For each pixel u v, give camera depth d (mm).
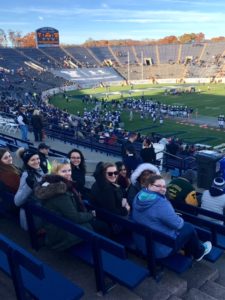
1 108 36000
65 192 5344
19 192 6211
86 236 4746
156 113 58969
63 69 116188
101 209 5922
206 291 5484
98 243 4594
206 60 125062
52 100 79750
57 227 5426
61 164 6016
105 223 6176
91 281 5336
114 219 5727
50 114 42344
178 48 135000
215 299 5172
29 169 6781
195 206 6949
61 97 84625
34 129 20953
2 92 75750
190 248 5594
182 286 5352
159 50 135875
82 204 5891
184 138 43094
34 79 99938
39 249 6254
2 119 25344
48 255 6082
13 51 119625
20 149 8062
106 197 6090
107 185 6098
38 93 85375
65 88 99438
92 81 112688
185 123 52281
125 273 4945
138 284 4797
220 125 48781
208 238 5504
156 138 28469
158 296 5109
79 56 129625
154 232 4992
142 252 5641
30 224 6039
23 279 4766
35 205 5621
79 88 104562
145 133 46219
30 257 3883
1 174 7152
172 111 58188
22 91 82750
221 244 6500
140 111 62406
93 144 21172
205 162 11945
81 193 7711
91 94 90438
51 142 22000
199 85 104312
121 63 129625
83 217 5363
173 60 129500
